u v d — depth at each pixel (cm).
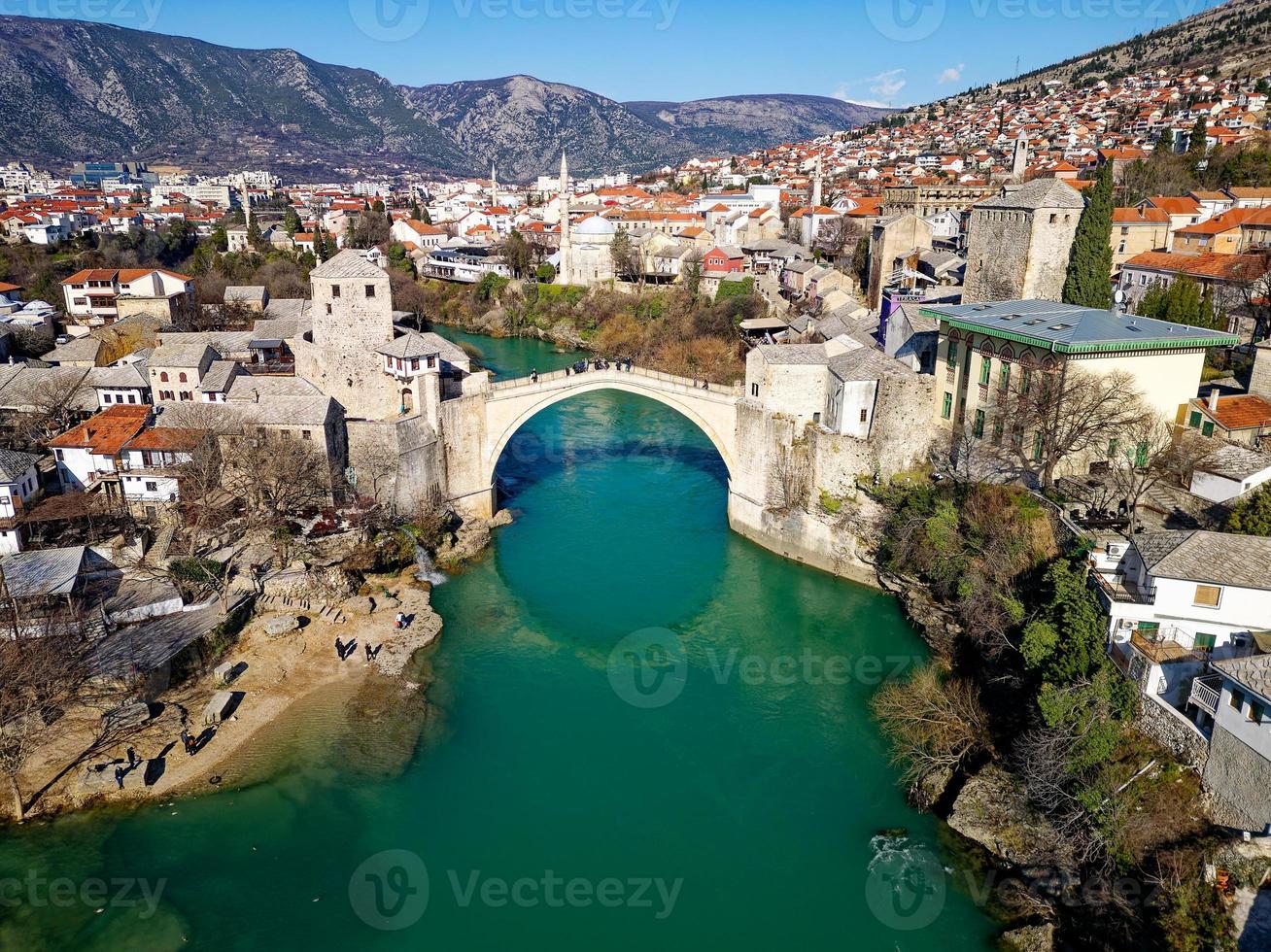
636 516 8425
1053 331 6062
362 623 6269
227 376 8038
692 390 8031
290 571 6494
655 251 17025
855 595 6881
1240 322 7450
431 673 5797
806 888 4072
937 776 4669
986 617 5291
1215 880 3406
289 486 6875
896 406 7050
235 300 12762
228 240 19488
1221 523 4972
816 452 7275
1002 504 5897
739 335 12425
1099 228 7394
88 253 16038
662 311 14550
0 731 4597
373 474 7344
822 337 9944
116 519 6725
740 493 7931
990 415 6481
